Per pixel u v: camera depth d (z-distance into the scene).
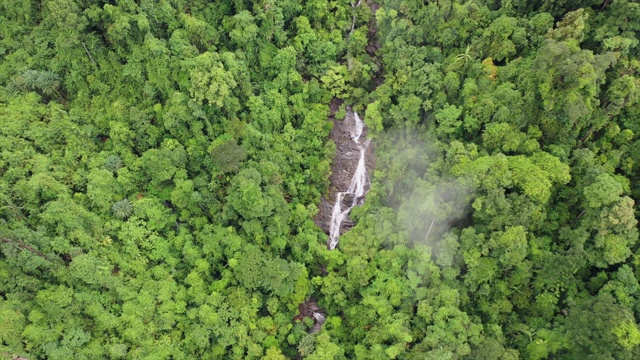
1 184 51.97
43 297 46.88
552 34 56.31
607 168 53.66
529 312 52.09
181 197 58.38
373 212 61.19
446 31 65.31
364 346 51.47
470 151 54.06
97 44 61.28
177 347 51.16
